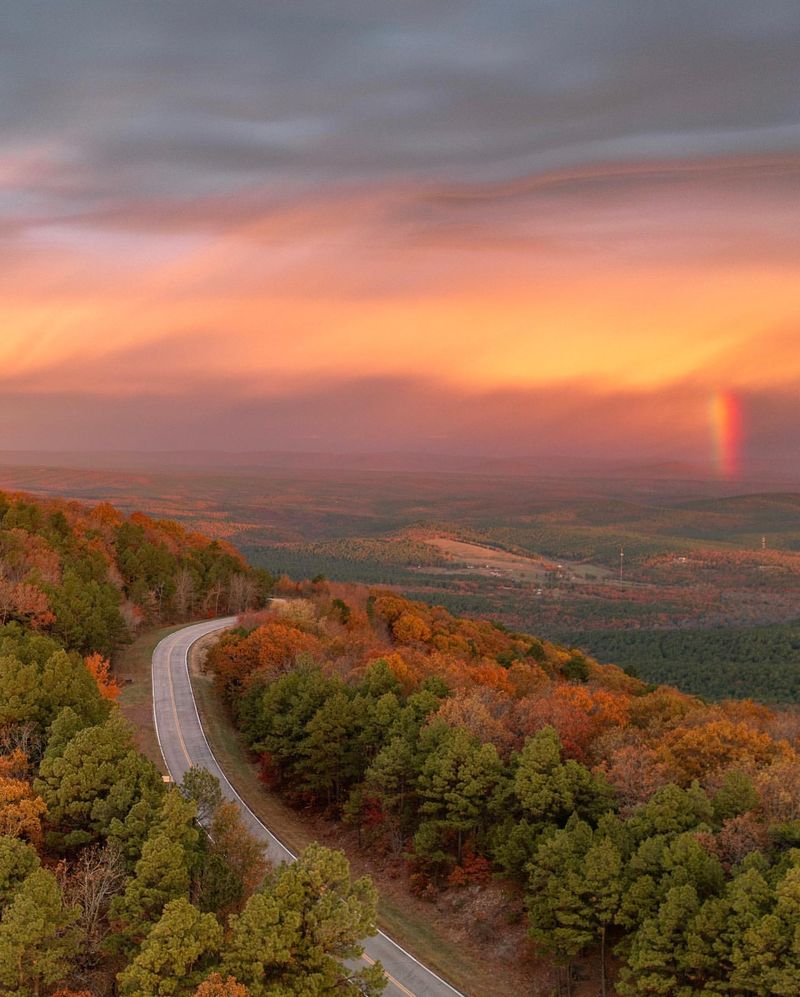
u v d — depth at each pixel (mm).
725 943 41312
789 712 128375
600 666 161625
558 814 56469
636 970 42812
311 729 71500
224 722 90188
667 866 45094
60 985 39031
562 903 46594
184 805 46156
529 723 67188
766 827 47906
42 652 68312
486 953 53438
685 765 61781
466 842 61594
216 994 33781
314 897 39344
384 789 66000
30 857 40688
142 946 36750
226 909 44000
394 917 57812
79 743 50375
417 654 101750
